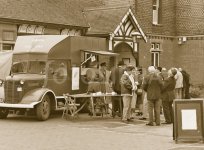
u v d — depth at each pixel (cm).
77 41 2017
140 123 1756
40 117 1766
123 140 1338
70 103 1852
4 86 1808
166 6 3503
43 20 2598
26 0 2672
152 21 3388
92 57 2073
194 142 1298
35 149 1175
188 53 3475
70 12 2905
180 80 2170
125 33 2950
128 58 3094
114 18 2897
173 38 3516
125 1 3228
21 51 1950
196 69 3434
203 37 3406
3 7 2470
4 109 1847
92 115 1933
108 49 2847
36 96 1758
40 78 1839
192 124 1298
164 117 1905
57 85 1920
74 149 1180
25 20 2500
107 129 1578
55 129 1556
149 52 3219
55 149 1176
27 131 1498
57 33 2720
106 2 3288
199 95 3244
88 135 1432
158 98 1670
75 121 1784
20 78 1781
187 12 3503
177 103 1312
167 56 3484
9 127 1589
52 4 2836
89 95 1841
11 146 1215
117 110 1947
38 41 1955
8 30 2459
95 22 2925
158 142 1305
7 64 2080
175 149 1180
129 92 1775
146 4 3328
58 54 1934
